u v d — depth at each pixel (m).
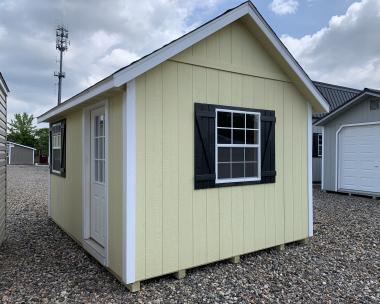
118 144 3.49
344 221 6.55
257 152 4.41
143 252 3.34
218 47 3.99
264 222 4.47
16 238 5.28
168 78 3.55
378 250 4.71
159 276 3.67
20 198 9.51
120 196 3.43
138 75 3.17
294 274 3.77
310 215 5.05
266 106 4.49
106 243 3.75
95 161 4.49
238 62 4.18
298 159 4.91
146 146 3.38
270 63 4.55
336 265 4.08
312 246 4.90
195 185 3.75
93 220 4.54
